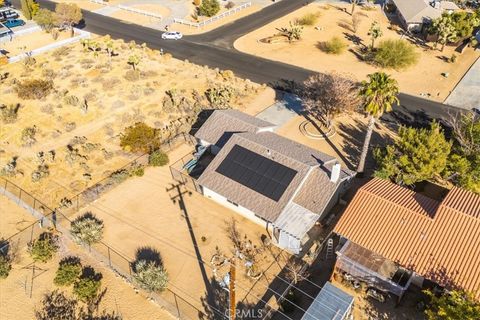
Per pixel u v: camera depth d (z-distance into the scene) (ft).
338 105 175.42
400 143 154.10
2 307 116.78
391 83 135.23
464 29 248.73
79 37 273.33
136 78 222.28
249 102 206.80
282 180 136.67
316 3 335.88
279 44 267.39
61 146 177.47
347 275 119.96
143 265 122.21
